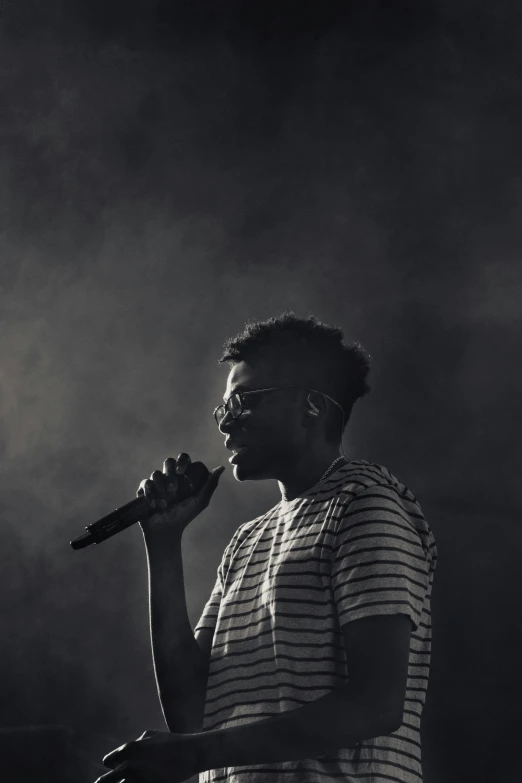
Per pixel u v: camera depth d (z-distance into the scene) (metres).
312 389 2.59
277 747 2.00
